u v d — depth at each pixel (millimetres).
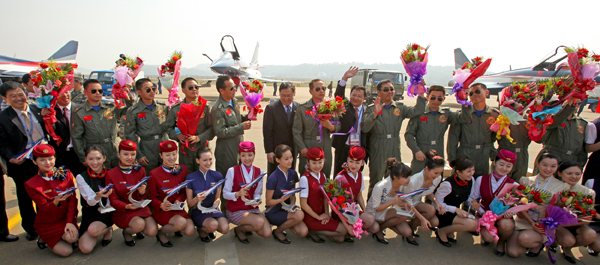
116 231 3213
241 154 3078
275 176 3113
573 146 3564
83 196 2762
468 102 3582
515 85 3262
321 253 2910
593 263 2871
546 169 3049
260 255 2846
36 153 2604
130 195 2816
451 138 3834
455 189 3123
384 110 3732
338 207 2889
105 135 3420
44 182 2705
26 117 3049
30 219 2996
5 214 2926
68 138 3439
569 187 3074
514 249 2891
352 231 2881
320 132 3582
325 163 3680
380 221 3145
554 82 3273
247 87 3570
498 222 2906
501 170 3061
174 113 3553
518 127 3701
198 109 3260
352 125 3734
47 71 3041
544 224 2748
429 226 3041
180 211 2969
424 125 3754
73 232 2705
